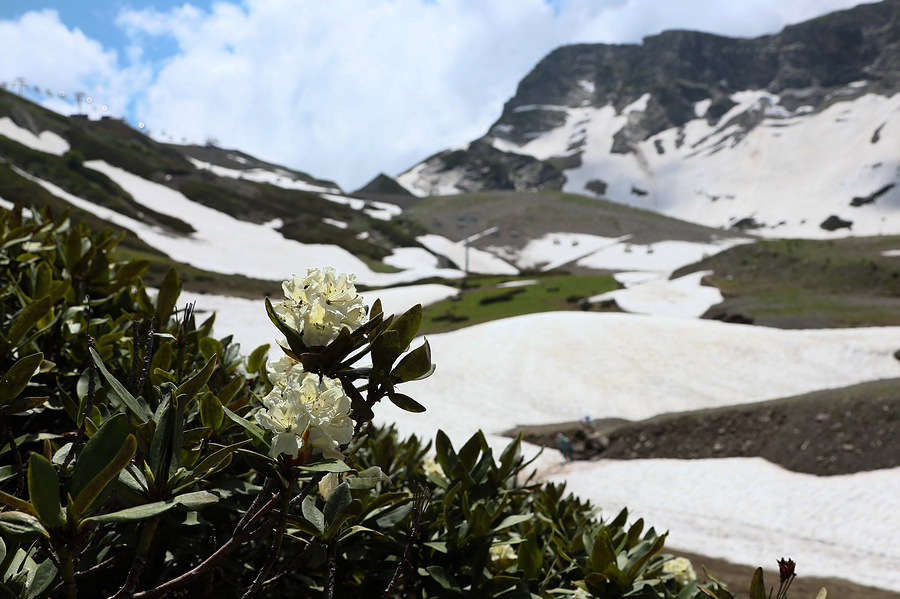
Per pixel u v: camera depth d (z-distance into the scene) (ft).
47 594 3.48
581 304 157.99
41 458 2.78
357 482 4.69
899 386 60.08
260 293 176.14
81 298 7.57
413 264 305.73
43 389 5.96
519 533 7.64
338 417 3.56
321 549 4.39
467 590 5.59
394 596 6.00
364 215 395.96
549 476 61.67
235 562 4.97
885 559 36.88
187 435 4.06
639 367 98.32
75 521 2.84
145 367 4.73
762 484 52.70
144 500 3.40
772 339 103.86
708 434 63.62
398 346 3.96
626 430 68.74
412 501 5.62
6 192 220.64
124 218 266.16
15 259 7.84
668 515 48.55
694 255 390.83
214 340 6.84
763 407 64.34
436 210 562.25
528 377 98.07
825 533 42.83
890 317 116.78
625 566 6.39
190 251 243.19
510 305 165.27
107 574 4.62
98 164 369.91
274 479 3.63
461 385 96.63
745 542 41.19
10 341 5.28
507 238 471.21
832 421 57.77
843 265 156.76
